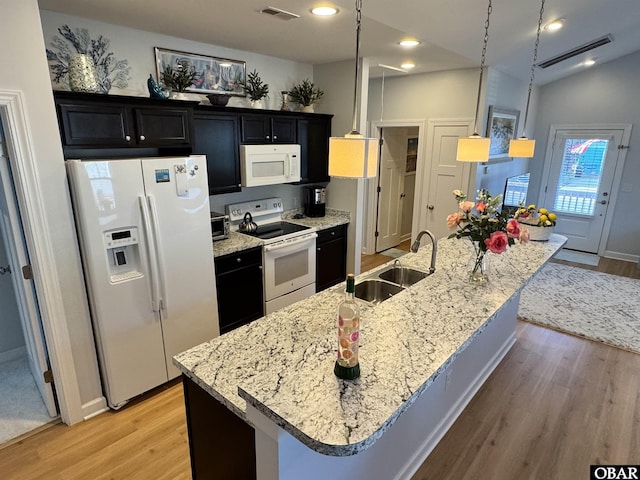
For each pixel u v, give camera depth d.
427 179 5.34
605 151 6.20
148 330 2.69
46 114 2.12
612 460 2.30
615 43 4.96
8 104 1.97
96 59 2.82
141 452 2.31
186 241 2.77
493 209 2.21
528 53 4.49
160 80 3.17
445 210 5.24
